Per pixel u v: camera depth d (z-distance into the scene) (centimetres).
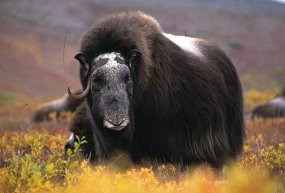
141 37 2455
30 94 16462
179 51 2641
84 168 1970
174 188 1881
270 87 19725
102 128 2339
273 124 4306
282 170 2409
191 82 2611
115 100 2234
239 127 2900
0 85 16825
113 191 1817
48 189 1842
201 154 2605
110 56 2352
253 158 2644
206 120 2636
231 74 2914
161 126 2519
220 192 1814
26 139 3112
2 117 8194
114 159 2447
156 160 2547
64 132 4253
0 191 1908
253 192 1775
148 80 2445
